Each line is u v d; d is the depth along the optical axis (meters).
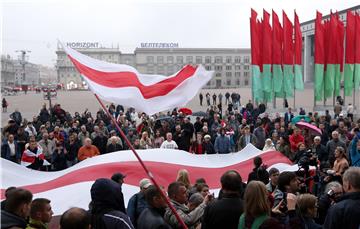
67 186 7.99
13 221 3.91
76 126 17.50
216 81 101.38
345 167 9.01
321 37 27.92
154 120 21.02
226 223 4.33
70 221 3.54
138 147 14.09
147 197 4.73
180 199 5.37
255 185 3.97
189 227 5.19
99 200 4.19
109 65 6.81
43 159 12.73
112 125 18.08
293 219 4.45
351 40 28.02
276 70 26.89
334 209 4.45
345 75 28.42
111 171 8.49
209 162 9.72
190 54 100.88
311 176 9.05
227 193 4.50
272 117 25.36
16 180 8.20
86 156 12.66
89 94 80.88
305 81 78.25
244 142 15.76
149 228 4.36
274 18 26.59
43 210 4.16
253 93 26.66
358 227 4.30
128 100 6.54
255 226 3.85
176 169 9.13
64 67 116.31
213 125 18.33
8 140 13.33
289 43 26.95
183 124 17.45
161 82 7.00
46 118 22.98
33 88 118.50
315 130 13.73
